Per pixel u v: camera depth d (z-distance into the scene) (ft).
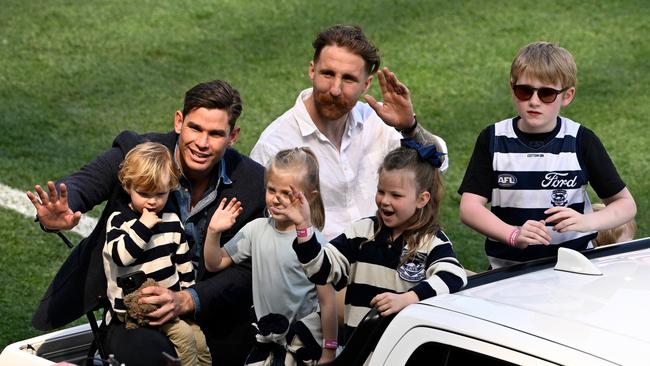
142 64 115.75
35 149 99.30
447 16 125.59
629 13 126.52
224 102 49.62
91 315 48.37
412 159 45.55
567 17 125.49
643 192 93.40
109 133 102.63
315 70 56.24
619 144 101.55
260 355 48.49
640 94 110.11
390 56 117.08
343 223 58.65
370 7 127.85
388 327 38.34
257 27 123.44
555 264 42.83
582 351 34.50
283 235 49.16
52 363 47.55
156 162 46.78
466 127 104.17
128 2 128.77
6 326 73.15
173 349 47.85
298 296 48.85
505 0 129.59
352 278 47.19
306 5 128.36
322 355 47.96
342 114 56.39
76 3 128.36
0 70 113.50
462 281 44.01
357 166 59.00
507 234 49.29
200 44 119.85
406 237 46.03
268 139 58.08
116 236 47.24
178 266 49.11
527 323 36.27
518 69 51.01
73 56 116.78
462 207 52.06
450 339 36.58
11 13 125.39
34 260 82.69
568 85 50.83
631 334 35.47
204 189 51.47
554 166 51.42
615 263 42.24
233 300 50.24
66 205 45.98
